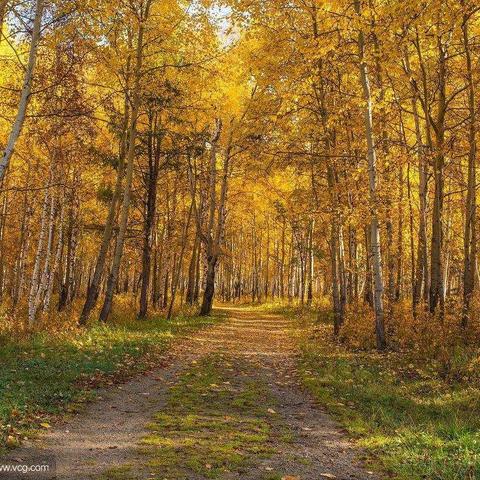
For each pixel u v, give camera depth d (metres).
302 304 33.16
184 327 20.42
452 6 11.92
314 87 16.56
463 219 24.77
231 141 24.89
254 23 15.31
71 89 14.05
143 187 24.53
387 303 16.88
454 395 8.91
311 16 14.73
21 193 25.50
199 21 16.86
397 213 19.36
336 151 16.97
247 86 24.06
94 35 13.61
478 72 14.30
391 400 8.92
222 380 10.59
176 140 23.44
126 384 9.65
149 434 6.60
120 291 45.59
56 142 18.02
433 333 13.62
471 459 5.72
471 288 15.07
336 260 18.94
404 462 5.73
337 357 13.16
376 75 15.52
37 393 7.89
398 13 11.66
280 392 9.73
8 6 10.48
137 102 17.77
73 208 23.09
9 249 32.16
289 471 5.48
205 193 32.97
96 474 5.09
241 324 24.78
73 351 11.72
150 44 17.91
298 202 22.41
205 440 6.43
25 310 20.97
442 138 15.38
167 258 31.36
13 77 15.66
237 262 61.25
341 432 7.12
